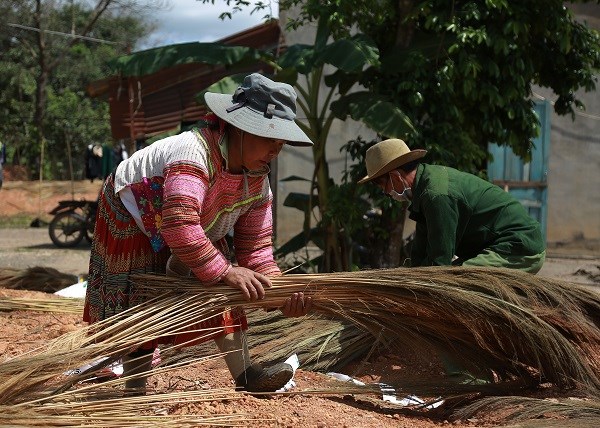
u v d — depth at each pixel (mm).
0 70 30797
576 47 8266
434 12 7520
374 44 7301
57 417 2910
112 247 3430
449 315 3742
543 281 4004
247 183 3393
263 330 4844
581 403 3729
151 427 3020
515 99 7801
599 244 13367
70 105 29453
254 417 3346
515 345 3936
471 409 3723
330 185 8336
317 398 3846
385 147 4648
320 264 8312
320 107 12852
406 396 3938
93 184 23062
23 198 21500
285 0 8375
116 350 3227
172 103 11836
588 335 4078
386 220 8023
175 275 3482
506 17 7430
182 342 3514
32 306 5773
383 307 3709
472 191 4590
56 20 31156
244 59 7977
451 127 7555
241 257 3668
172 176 3205
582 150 13312
